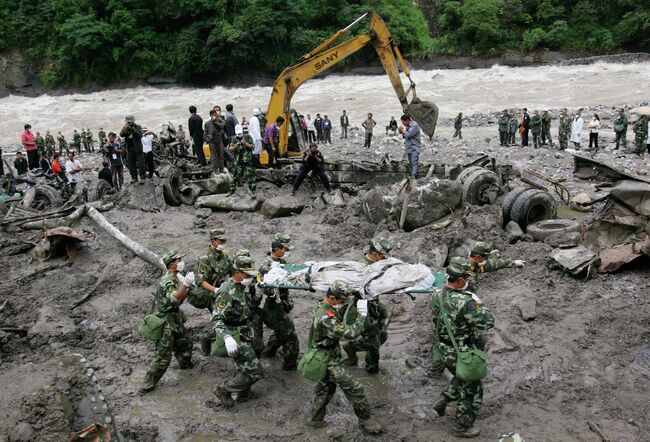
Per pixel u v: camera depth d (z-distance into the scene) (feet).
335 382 20.89
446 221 39.81
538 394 23.32
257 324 24.76
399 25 176.24
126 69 174.29
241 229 44.01
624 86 130.00
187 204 49.80
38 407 21.18
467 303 20.56
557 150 74.69
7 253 38.68
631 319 27.66
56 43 175.11
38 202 49.34
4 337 27.20
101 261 37.88
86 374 24.00
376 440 21.04
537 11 180.24
